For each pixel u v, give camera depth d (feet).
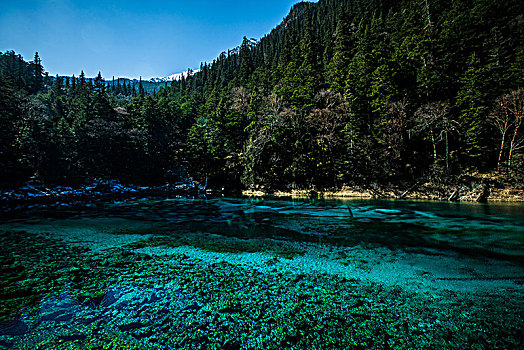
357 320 18.33
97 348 15.28
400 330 17.24
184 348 15.26
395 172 116.57
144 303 20.44
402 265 29.22
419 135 118.21
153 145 179.11
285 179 141.08
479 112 105.70
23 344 15.64
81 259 31.12
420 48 132.87
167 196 124.77
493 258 31.55
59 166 140.46
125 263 29.73
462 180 103.14
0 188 112.68
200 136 174.09
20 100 143.13
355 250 34.96
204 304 20.27
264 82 200.13
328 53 205.36
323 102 148.97
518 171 96.37
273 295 21.84
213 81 290.56
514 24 128.77
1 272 26.89
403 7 205.67
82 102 187.62
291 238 41.57
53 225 52.70
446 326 17.78
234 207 82.33
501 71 111.65
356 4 278.26
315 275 26.27
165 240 40.42
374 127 127.54
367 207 79.10
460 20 131.03
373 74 133.39
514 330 17.31
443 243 38.27
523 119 100.07
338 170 127.65
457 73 122.21
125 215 66.13
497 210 69.56
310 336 16.48
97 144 155.22
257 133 151.74
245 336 16.42
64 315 18.80
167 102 227.40
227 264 29.40
